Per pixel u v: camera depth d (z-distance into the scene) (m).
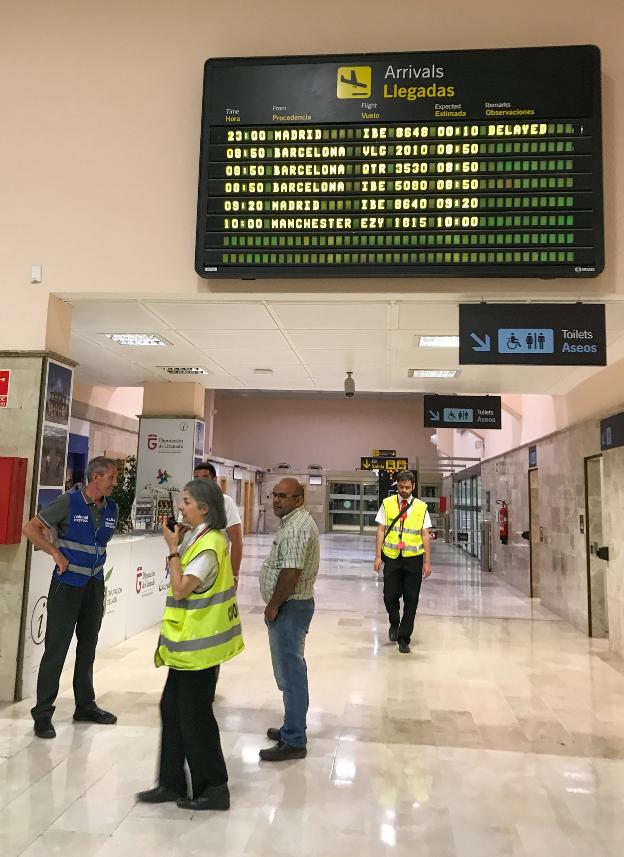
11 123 5.28
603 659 6.23
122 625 6.51
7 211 5.18
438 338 6.32
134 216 5.06
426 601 9.65
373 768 3.57
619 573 6.28
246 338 6.51
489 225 4.46
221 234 4.67
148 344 6.92
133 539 6.76
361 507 25.88
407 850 2.74
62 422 5.19
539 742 4.02
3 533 4.57
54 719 4.20
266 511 25.97
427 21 5.00
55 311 5.18
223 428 26.88
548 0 4.93
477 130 4.53
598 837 2.88
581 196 4.43
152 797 3.09
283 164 4.66
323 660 5.94
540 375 7.58
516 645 6.78
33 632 4.77
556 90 4.51
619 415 6.14
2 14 5.40
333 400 26.69
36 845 2.70
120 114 5.19
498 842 2.82
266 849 2.72
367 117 4.61
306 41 5.09
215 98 4.76
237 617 3.18
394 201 4.55
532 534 10.28
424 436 26.22
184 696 3.05
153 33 5.25
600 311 4.56
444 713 4.54
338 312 5.41
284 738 3.69
